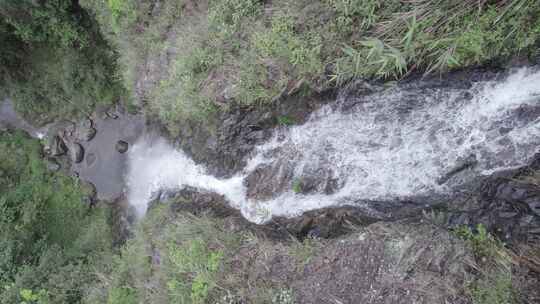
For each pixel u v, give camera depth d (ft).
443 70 18.16
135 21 26.76
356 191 22.12
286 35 20.01
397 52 16.94
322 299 19.57
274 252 21.97
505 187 17.48
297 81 21.34
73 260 33.06
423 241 17.98
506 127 17.75
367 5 17.61
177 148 31.89
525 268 15.71
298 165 24.47
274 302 20.44
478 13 15.65
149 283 25.41
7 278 31.19
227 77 23.30
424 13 16.49
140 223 30.32
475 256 16.78
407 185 20.51
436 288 16.79
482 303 15.76
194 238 24.47
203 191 29.55
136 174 34.91
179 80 25.11
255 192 26.35
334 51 19.48
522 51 16.33
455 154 19.12
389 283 17.99
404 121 20.36
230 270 22.39
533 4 14.61
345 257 19.80
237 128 25.91
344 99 21.50
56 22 30.01
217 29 22.80
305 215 23.54
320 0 18.83
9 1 27.17
